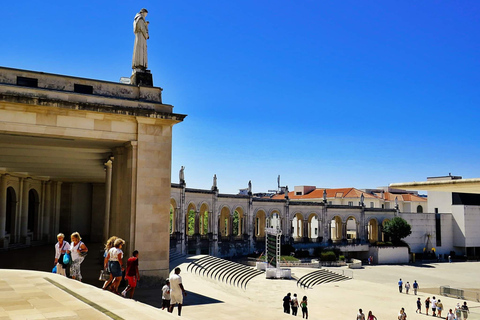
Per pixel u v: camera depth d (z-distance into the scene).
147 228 23.14
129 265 15.67
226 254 73.31
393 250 91.12
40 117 21.17
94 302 10.49
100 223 49.16
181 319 9.80
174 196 63.44
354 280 64.38
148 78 24.77
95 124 22.50
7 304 10.04
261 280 51.31
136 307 10.45
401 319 37.28
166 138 24.08
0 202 37.72
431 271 77.81
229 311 18.36
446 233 103.25
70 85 22.47
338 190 116.75
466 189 15.46
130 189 23.28
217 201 72.56
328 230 89.75
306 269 66.44
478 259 97.94
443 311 44.88
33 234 45.16
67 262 15.80
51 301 10.41
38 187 45.75
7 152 29.30
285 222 84.12
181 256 48.31
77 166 36.50
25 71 21.38
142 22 24.83
